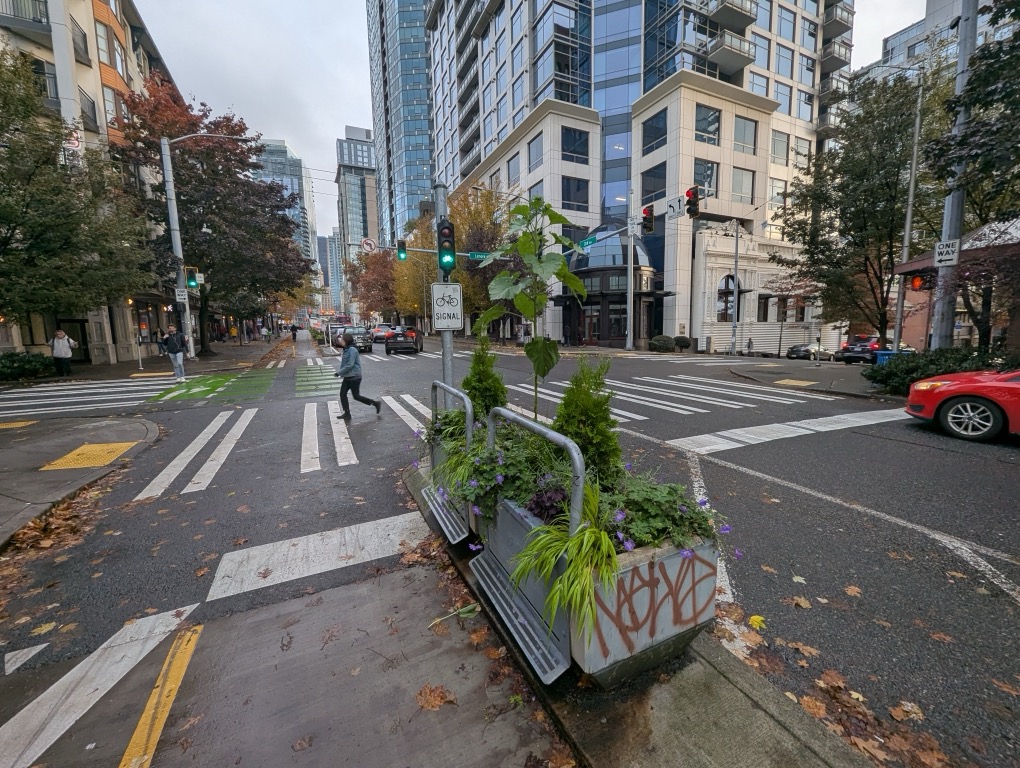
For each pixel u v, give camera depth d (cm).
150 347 2467
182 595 301
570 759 181
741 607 276
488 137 4341
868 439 664
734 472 523
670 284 3014
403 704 210
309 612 280
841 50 3556
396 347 2528
